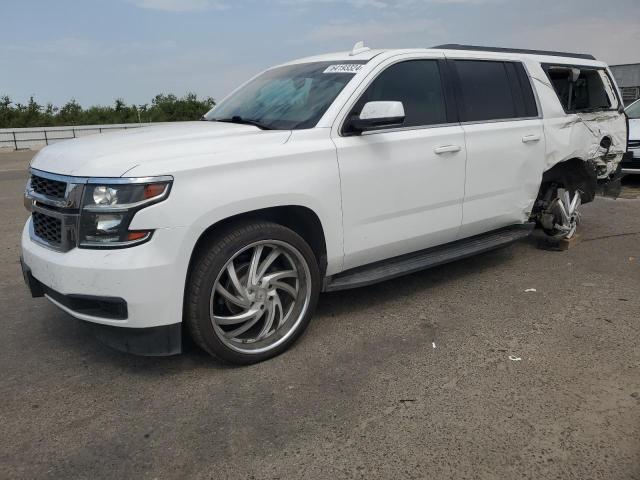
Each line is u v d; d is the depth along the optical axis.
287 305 3.63
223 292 3.24
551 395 3.04
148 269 2.92
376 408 2.95
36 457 2.61
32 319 4.23
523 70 5.11
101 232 2.94
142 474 2.48
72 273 2.97
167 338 3.08
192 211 2.99
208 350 3.25
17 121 35.78
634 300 4.41
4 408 3.02
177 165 2.99
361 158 3.74
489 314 4.19
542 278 4.99
